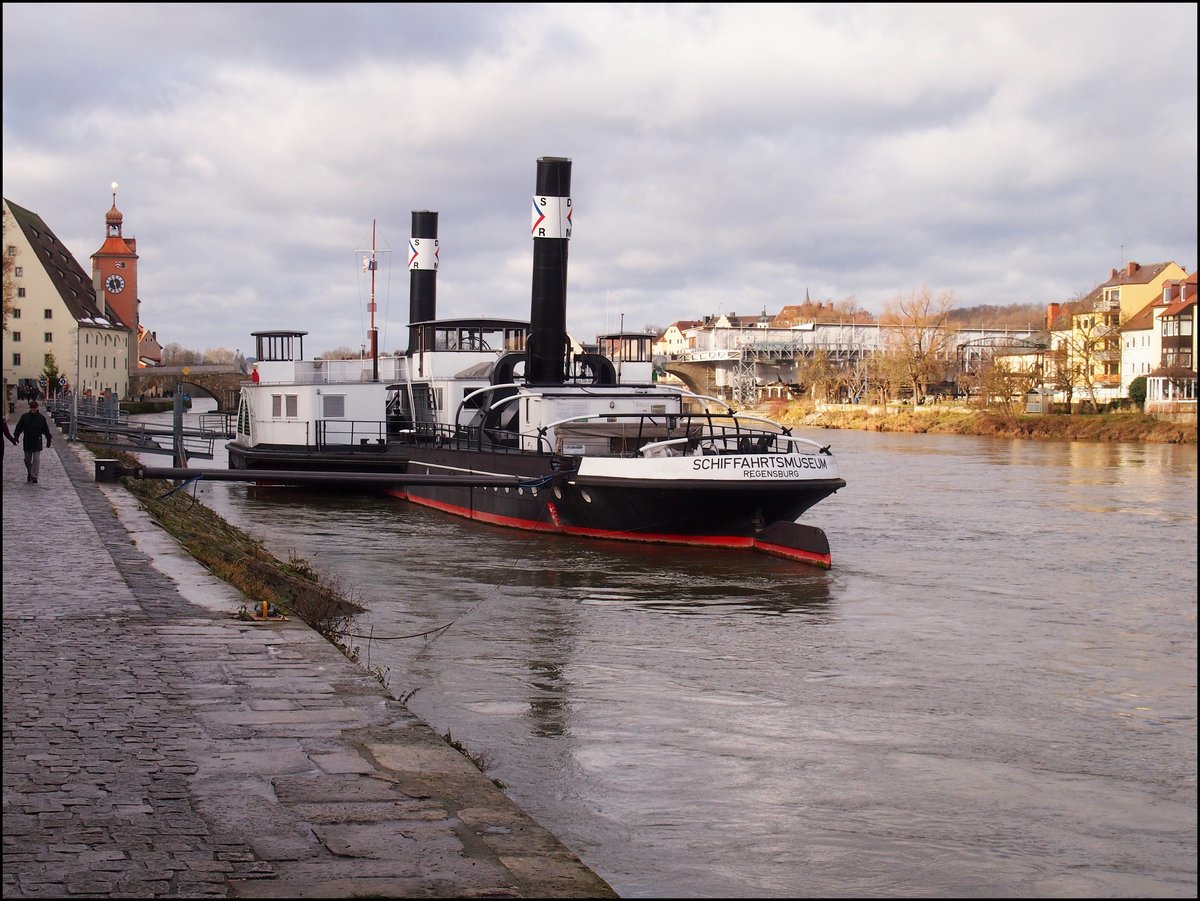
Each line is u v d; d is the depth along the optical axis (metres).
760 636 20.34
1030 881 10.25
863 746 14.04
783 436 30.20
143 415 117.94
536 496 32.78
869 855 10.64
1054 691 17.00
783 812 11.62
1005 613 22.92
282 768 8.62
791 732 14.51
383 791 8.20
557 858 7.18
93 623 13.55
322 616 19.94
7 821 7.43
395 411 48.72
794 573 26.91
